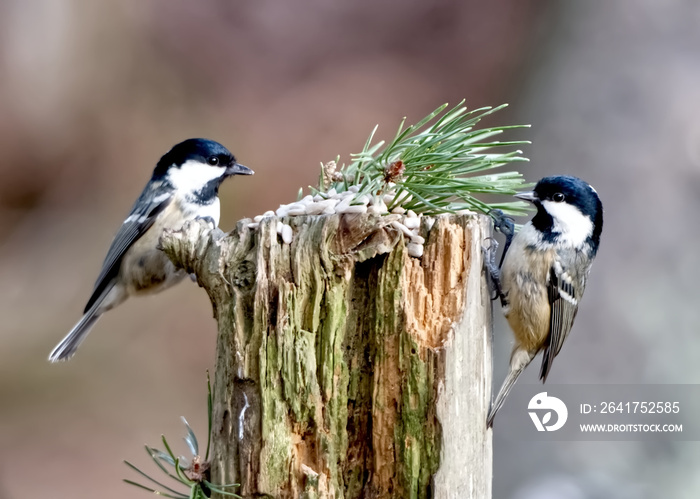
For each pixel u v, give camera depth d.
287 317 4.20
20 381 12.81
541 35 12.95
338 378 4.26
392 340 4.21
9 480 11.22
